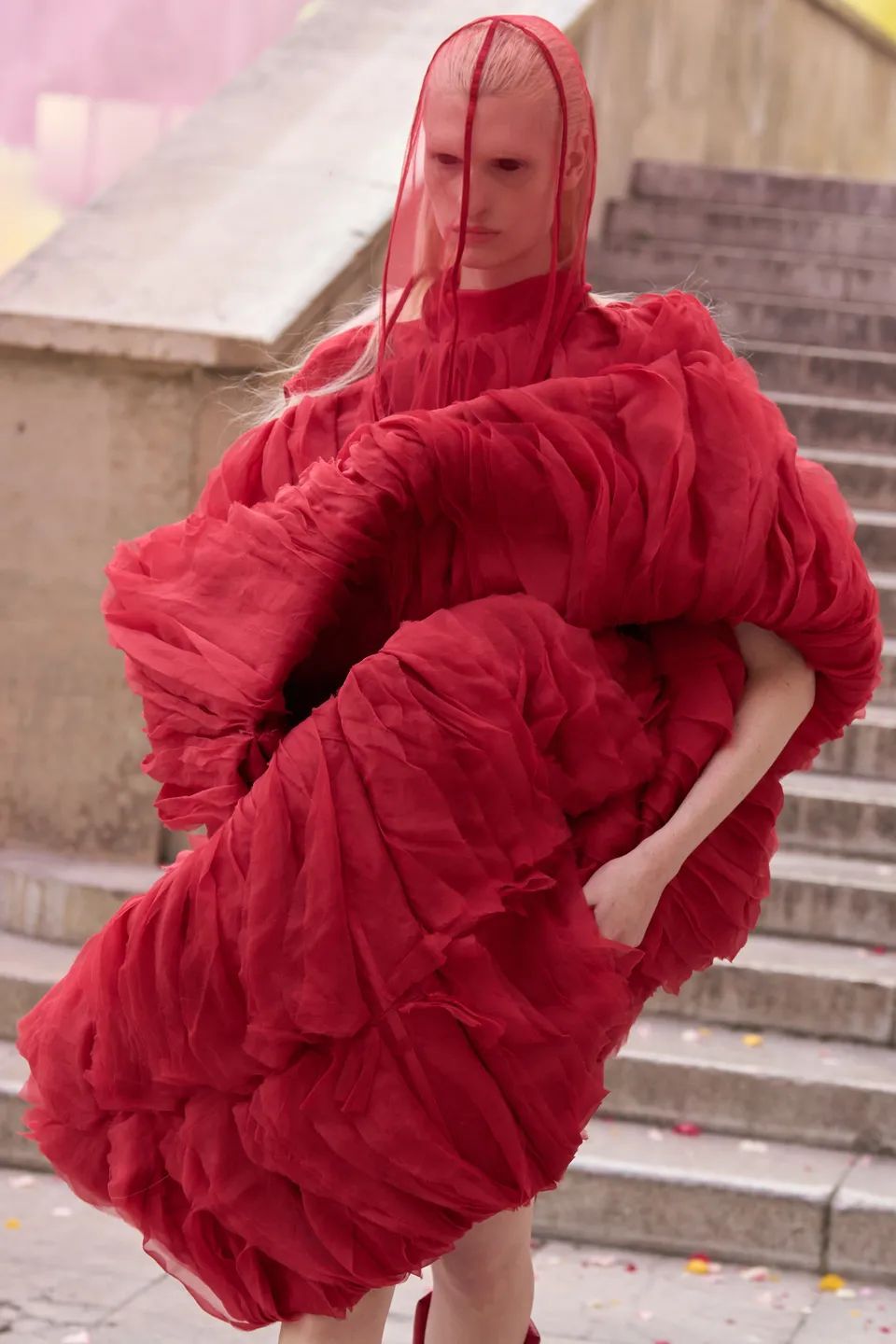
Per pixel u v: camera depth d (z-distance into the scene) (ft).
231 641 6.14
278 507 6.19
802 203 25.82
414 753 5.70
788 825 14.20
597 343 6.29
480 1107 5.65
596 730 5.88
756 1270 10.36
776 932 13.26
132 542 6.59
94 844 13.78
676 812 6.07
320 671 6.47
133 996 5.90
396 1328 9.56
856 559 6.34
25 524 13.56
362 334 6.86
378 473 5.98
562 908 5.86
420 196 6.51
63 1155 6.30
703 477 5.97
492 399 6.00
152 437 13.24
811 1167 10.87
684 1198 10.52
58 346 13.07
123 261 13.88
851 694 6.60
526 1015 5.70
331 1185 5.66
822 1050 11.95
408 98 16.94
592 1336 9.36
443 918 5.65
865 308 23.22
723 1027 12.34
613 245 24.71
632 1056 11.44
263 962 5.67
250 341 12.87
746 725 6.24
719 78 28.63
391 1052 5.65
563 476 5.87
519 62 6.12
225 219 14.55
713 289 23.86
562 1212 10.68
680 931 6.46
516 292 6.35
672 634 6.30
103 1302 9.59
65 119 23.63
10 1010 12.34
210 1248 5.96
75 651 13.60
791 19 30.81
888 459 18.89
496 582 6.05
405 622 5.98
